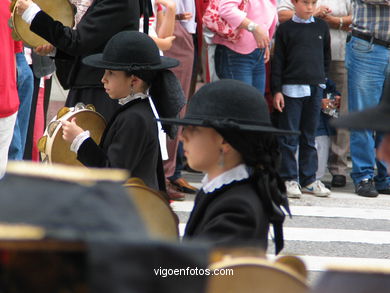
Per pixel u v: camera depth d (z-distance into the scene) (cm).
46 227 360
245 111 907
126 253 341
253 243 832
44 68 2141
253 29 2320
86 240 344
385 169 2597
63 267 365
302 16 2431
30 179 389
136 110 1319
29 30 1644
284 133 893
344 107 2766
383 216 2261
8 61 1728
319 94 2461
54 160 1362
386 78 2520
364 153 2547
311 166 2505
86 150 1296
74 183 388
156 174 1353
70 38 1536
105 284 337
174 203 2266
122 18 1564
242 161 913
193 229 916
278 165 945
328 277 430
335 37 2678
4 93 1725
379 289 418
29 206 371
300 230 2044
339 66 2709
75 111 1405
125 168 1277
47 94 2323
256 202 884
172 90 1383
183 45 2395
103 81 1376
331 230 2064
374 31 2478
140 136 1295
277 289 629
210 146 909
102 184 389
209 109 907
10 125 1766
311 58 2423
